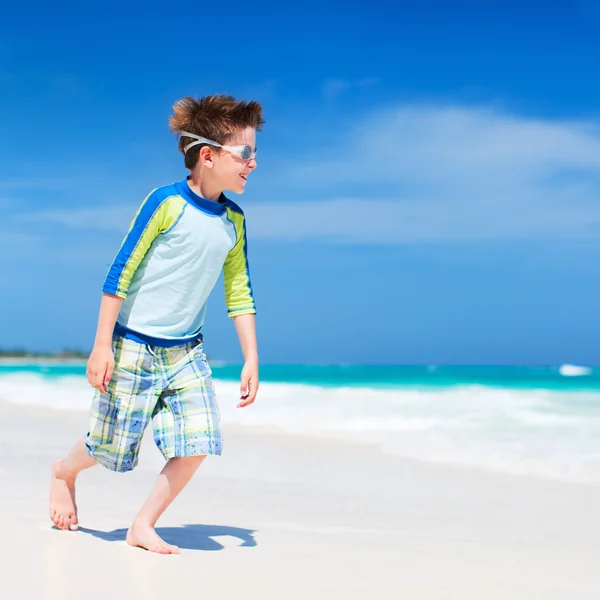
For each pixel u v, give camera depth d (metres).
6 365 39.34
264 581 2.49
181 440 2.96
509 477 5.24
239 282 3.35
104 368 2.94
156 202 2.96
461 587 2.54
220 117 3.02
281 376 22.25
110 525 3.40
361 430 7.80
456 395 11.52
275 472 5.42
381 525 3.71
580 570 2.84
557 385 15.09
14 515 3.48
